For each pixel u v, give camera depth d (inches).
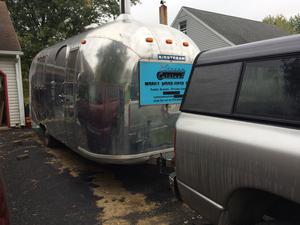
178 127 107.6
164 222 141.3
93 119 174.9
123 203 164.7
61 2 848.9
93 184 195.9
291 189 67.2
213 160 89.8
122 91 167.2
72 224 142.6
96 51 173.8
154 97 177.3
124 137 169.9
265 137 75.9
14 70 460.1
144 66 171.5
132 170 222.7
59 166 238.5
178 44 188.7
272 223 80.8
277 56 80.6
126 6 205.0
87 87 177.2
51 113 255.0
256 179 75.8
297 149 67.1
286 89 77.0
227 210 87.5
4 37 479.5
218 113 94.7
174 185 113.7
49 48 268.2
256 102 84.0
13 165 244.2
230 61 95.7
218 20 829.2
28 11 896.9
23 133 401.7
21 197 176.7
